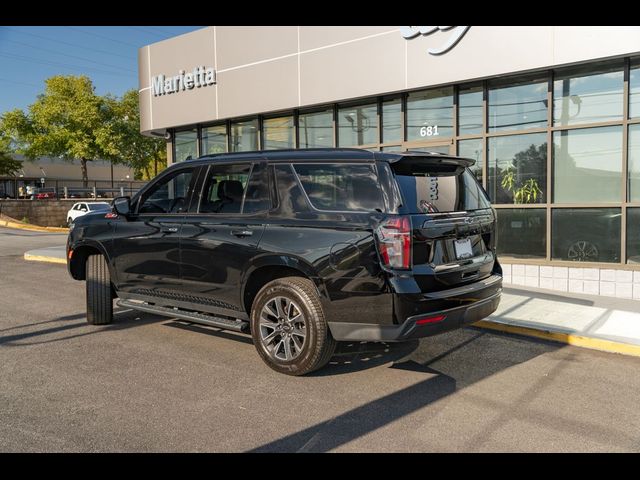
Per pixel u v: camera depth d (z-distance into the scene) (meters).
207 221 5.49
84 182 45.12
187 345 5.90
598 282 8.70
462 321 4.70
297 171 5.07
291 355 4.94
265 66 12.03
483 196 5.45
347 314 4.57
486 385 4.83
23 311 7.57
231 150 13.49
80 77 43.03
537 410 4.28
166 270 5.82
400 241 4.36
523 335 6.54
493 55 9.08
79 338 6.16
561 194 9.15
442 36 9.55
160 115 14.34
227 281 5.29
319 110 11.86
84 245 6.62
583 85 8.84
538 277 9.24
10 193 62.97
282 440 3.72
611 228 8.73
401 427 3.94
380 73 10.36
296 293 4.79
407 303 4.34
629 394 4.65
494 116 9.66
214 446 3.62
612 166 8.70
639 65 8.34
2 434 3.76
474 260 4.97
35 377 4.89
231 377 4.92
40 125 42.69
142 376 4.93
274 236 4.96
